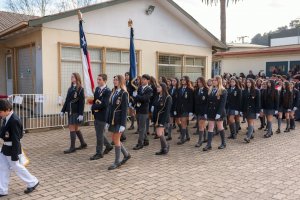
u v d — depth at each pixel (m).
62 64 11.18
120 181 5.75
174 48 14.63
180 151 8.05
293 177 6.09
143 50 13.47
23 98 10.27
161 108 7.54
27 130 9.97
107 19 12.19
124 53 12.88
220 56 22.73
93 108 7.05
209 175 6.15
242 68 21.58
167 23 14.26
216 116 8.03
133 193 5.19
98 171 6.30
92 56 11.98
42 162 6.88
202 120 8.55
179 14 14.16
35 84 11.49
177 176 6.06
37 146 8.30
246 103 9.41
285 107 10.91
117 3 12.10
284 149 8.42
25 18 16.66
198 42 15.72
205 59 16.17
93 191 5.26
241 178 6.00
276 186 5.59
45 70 10.76
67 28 11.19
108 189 5.35
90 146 8.34
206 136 9.43
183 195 5.13
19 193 5.15
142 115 8.12
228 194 5.19
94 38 11.88
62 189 5.34
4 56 14.58
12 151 4.88
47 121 10.44
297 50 18.50
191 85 9.17
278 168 6.67
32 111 10.47
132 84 9.68
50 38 10.82
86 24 11.62
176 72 14.94
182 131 8.94
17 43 12.80
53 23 10.85
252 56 20.89
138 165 6.75
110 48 12.33
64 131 10.30
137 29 13.17
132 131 10.45
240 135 10.42
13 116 4.93
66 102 7.70
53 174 6.10
